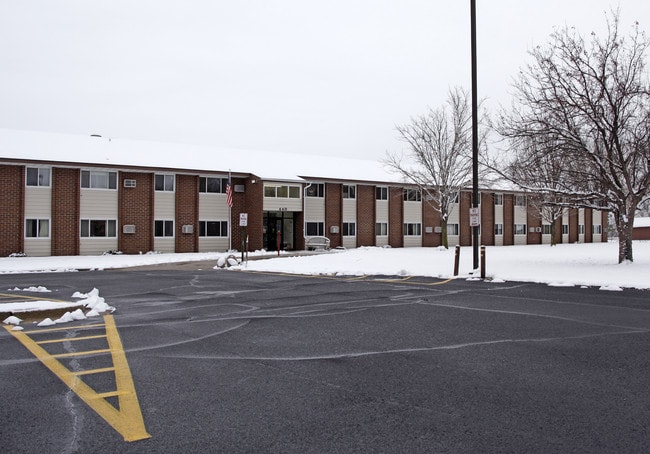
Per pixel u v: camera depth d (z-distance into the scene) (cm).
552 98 1855
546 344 711
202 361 628
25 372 579
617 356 642
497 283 1525
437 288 1412
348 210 3953
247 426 418
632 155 1756
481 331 805
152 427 415
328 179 3784
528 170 1928
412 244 4247
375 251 2995
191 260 2769
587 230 5606
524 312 987
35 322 904
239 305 1108
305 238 3609
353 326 853
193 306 1096
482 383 533
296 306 1087
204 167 3431
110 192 3184
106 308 1019
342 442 386
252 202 3481
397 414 444
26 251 2944
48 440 389
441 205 3566
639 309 1015
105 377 559
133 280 1742
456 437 394
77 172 3075
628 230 1862
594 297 1196
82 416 440
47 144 3231
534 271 1766
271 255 3084
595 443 382
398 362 620
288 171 3672
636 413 444
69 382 539
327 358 641
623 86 1712
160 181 3338
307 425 420
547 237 5153
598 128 1711
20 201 2919
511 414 443
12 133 3331
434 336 769
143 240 3266
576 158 1823
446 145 3544
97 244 3142
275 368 595
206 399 485
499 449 372
